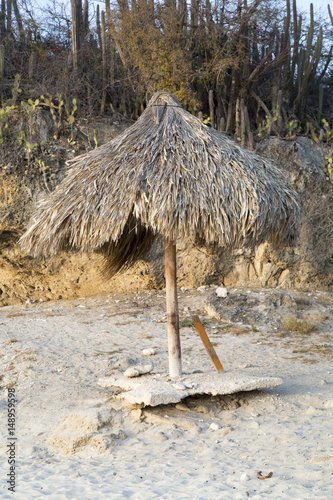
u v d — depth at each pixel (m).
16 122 10.65
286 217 4.48
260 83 13.35
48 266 10.70
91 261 10.66
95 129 11.17
